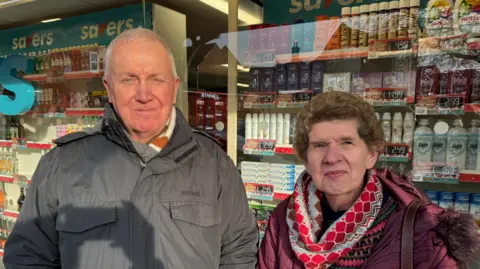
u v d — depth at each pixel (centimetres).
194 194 106
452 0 163
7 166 324
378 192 97
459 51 158
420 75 177
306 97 200
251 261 115
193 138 113
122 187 101
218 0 232
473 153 170
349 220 94
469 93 167
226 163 117
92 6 272
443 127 176
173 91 110
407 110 198
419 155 179
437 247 81
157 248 98
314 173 99
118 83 101
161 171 104
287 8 225
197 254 102
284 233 107
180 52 262
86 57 264
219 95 246
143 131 106
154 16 241
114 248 98
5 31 316
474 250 78
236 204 116
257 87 217
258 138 222
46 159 109
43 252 104
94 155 107
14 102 300
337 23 190
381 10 178
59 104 296
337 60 214
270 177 215
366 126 94
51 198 103
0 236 324
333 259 91
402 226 87
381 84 190
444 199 180
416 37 170
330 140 94
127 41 102
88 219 98
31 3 263
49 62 288
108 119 107
